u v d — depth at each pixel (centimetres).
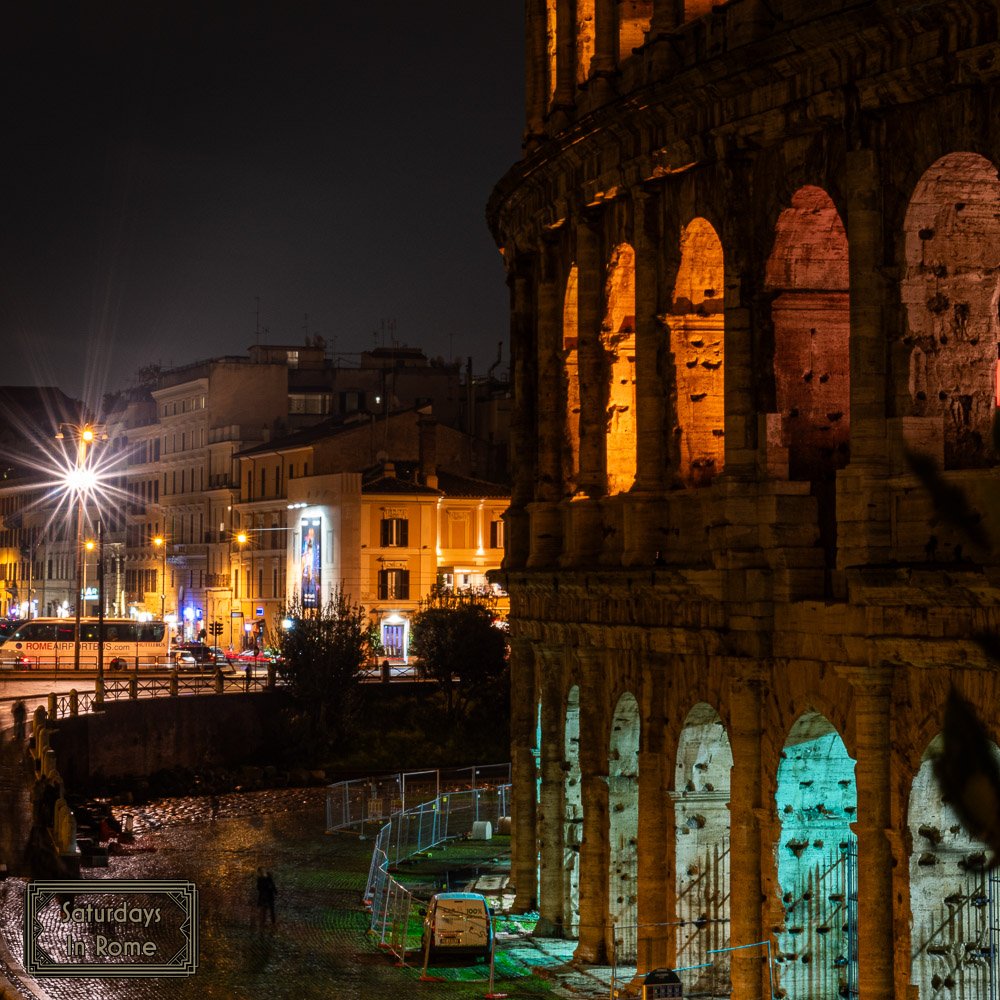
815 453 4403
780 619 4294
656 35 4853
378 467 16425
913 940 3841
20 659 15625
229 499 18950
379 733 11550
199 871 7388
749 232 4419
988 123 3606
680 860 4859
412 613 15262
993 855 1488
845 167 3966
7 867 6931
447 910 5506
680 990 4534
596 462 5416
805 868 4378
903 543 3794
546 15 6072
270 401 19512
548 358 5850
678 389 4866
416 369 19262
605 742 5347
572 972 5272
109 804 9125
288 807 9650
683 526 4788
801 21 4162
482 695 11844
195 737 10869
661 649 4816
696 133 4550
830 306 4409
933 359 3856
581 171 5322
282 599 17462
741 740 4397
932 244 3850
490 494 16350
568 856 5841
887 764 3875
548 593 5675
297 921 6244
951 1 3578
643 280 4922
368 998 5056
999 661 1705
